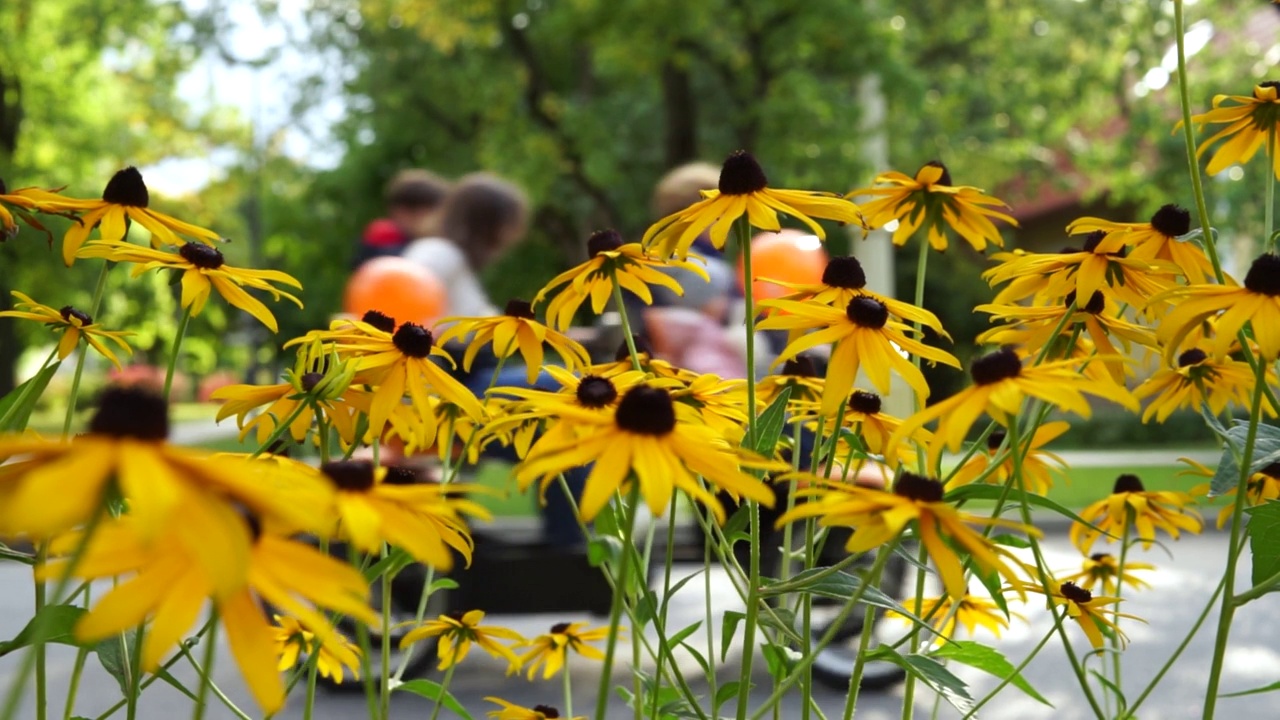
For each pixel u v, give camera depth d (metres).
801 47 12.05
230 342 18.28
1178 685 4.30
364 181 16.69
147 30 16.97
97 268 14.50
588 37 12.69
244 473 0.55
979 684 4.41
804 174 11.69
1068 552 6.55
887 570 4.23
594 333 3.20
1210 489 1.06
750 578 1.03
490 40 14.41
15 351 15.45
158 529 0.51
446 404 1.33
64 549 0.58
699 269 1.33
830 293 1.26
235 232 23.31
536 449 0.85
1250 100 1.30
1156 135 12.54
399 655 4.30
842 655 4.17
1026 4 14.34
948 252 17.69
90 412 0.55
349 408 1.19
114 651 1.00
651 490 0.79
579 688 4.30
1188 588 5.94
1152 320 1.30
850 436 1.27
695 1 11.78
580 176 14.49
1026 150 14.93
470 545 0.90
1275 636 4.96
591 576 4.46
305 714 0.99
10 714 0.54
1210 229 1.16
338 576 0.61
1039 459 1.56
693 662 4.14
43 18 16.38
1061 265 1.28
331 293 17.41
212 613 0.69
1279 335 1.02
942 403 0.95
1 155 16.12
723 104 15.37
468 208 4.24
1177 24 1.18
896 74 11.90
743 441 1.12
